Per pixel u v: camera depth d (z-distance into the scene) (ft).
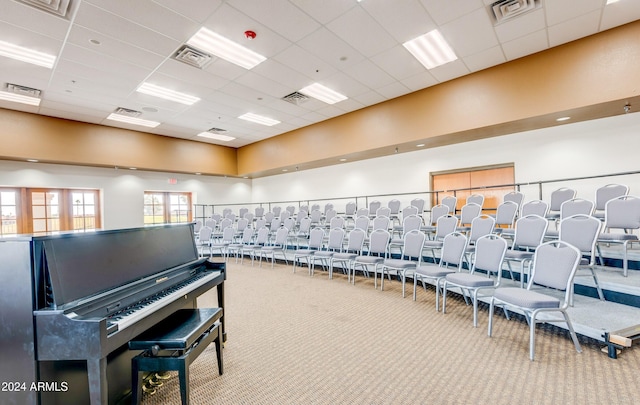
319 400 6.34
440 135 19.26
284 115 24.61
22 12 11.45
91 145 24.95
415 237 14.34
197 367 7.78
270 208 34.99
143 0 11.01
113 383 6.22
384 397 6.37
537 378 6.80
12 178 23.31
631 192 16.37
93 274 5.62
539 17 12.69
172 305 6.65
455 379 6.93
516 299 8.00
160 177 31.91
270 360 8.13
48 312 4.62
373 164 27.78
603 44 13.87
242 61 15.75
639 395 6.08
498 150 20.92
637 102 13.96
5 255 4.72
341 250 18.25
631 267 11.86
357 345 8.92
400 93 20.63
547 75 15.33
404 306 12.48
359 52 15.08
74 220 26.73
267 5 11.53
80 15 11.71
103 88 18.34
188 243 9.05
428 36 14.02
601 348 8.01
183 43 13.84
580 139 17.87
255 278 18.52
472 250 13.33
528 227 11.65
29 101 19.99
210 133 29.35
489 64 16.80
